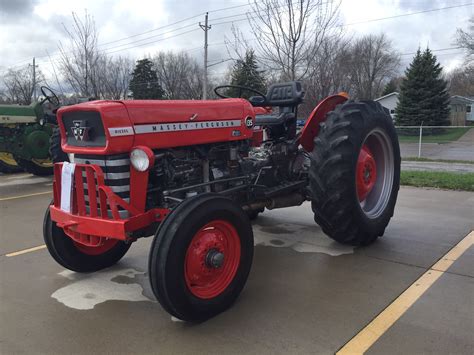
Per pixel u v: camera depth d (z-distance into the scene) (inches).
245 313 119.0
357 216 160.6
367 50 1710.1
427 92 1314.0
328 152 156.2
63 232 142.1
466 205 242.5
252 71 442.0
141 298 130.5
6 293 135.2
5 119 363.3
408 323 111.7
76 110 121.7
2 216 236.2
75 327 113.7
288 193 176.2
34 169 390.6
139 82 1540.4
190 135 134.0
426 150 714.2
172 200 126.9
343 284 136.6
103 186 118.5
